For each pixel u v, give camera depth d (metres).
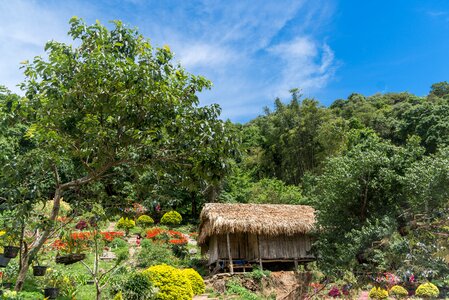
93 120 6.33
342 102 70.75
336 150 38.94
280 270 21.06
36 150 6.82
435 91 67.88
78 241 9.23
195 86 7.08
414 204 10.56
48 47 6.95
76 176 8.20
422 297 11.80
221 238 20.55
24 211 6.71
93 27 7.04
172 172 7.32
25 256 7.75
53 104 6.54
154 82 6.26
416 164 11.82
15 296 7.44
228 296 14.95
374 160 12.17
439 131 39.44
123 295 10.48
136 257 19.73
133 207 7.95
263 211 20.81
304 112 44.03
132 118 6.53
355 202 12.61
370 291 11.65
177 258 22.02
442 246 7.30
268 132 49.12
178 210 34.97
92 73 6.44
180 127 6.68
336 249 12.09
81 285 12.36
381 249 9.36
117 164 7.31
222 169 6.76
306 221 20.19
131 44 7.16
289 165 44.16
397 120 51.06
